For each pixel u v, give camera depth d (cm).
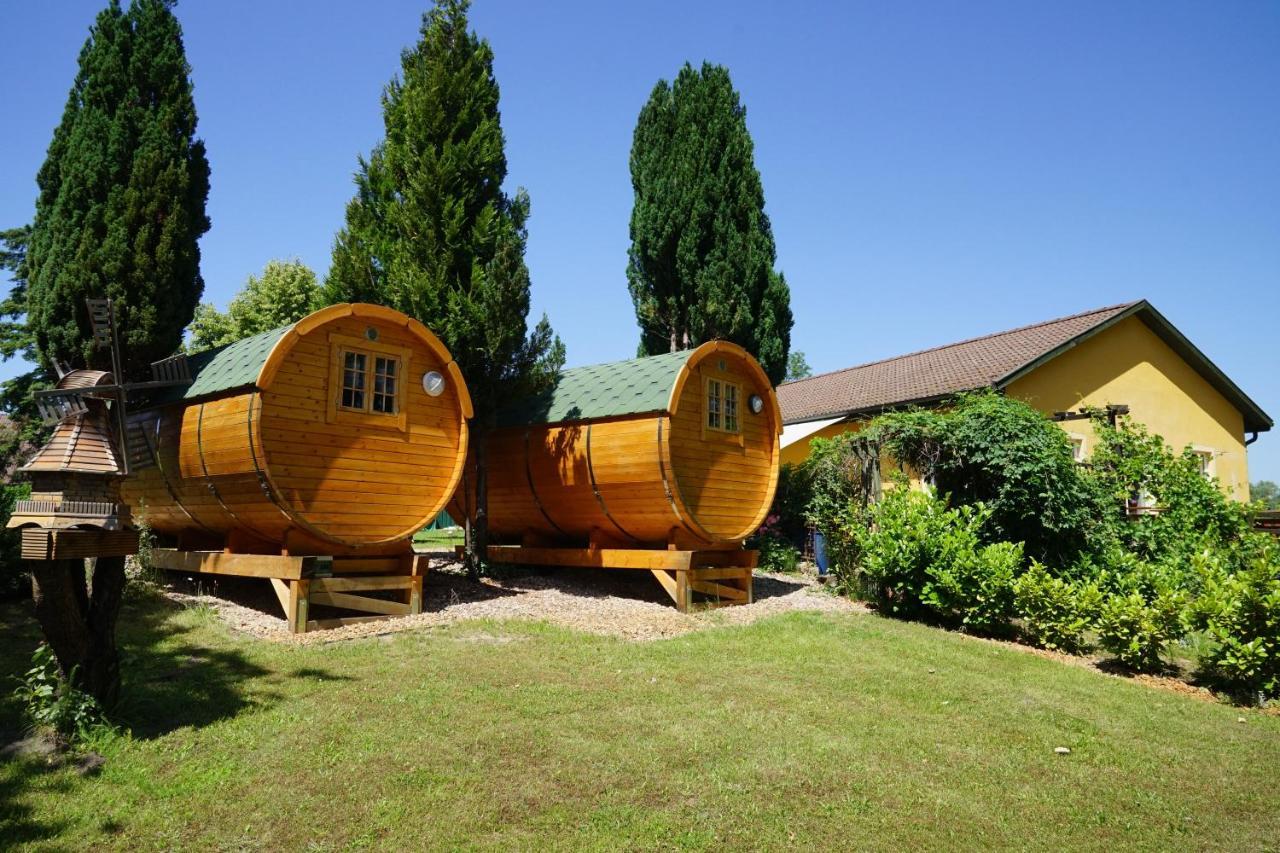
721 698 738
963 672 881
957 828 506
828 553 1456
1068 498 1282
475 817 488
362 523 1023
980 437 1302
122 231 1274
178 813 483
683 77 2025
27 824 464
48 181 1362
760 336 1938
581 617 1088
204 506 1048
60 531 563
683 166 1958
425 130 1296
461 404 1117
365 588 1001
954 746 650
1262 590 885
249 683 718
